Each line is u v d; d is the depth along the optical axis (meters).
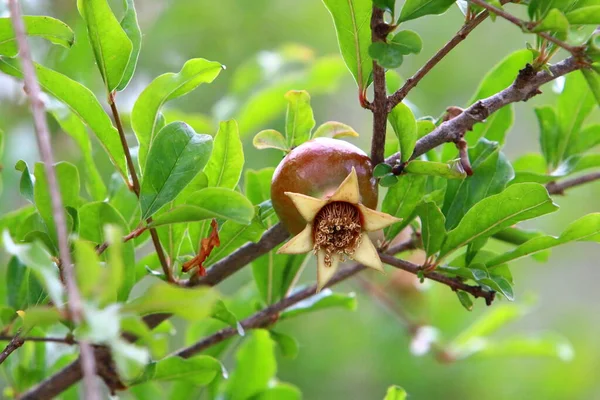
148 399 0.85
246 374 0.84
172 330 0.82
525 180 0.80
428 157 0.80
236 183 0.75
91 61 0.92
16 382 0.82
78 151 0.99
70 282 0.63
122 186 0.81
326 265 0.72
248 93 1.04
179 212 0.71
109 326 0.62
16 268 0.79
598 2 0.72
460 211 0.76
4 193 0.96
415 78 0.71
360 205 0.71
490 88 0.81
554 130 0.82
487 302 0.74
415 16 0.70
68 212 0.74
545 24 0.69
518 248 0.74
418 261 0.97
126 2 0.75
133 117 0.74
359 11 0.72
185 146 0.73
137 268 0.80
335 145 0.72
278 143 0.75
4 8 0.78
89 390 0.62
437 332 1.00
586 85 0.82
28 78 0.65
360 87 0.72
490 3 0.70
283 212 0.72
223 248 0.76
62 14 0.96
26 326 0.73
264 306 0.82
